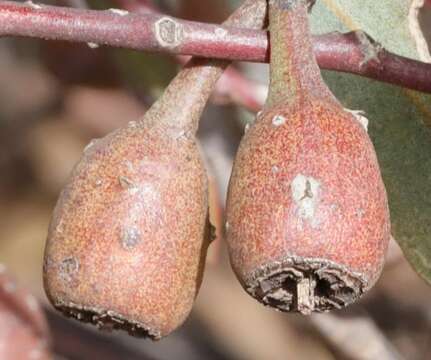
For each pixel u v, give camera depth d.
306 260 0.15
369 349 0.22
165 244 0.16
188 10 0.22
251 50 0.16
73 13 0.16
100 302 0.15
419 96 0.18
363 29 0.18
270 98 0.16
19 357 0.21
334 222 0.15
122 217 0.16
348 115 0.15
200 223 0.16
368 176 0.15
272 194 0.15
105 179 0.16
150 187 0.16
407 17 0.18
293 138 0.15
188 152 0.16
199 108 0.16
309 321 0.23
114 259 0.15
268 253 0.15
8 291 0.21
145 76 0.22
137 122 0.16
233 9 0.22
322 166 0.15
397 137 0.18
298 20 0.16
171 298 0.16
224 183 0.22
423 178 0.18
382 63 0.16
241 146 0.15
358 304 0.22
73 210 0.16
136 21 0.16
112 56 0.23
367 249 0.15
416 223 0.18
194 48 0.16
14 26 0.16
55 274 0.16
